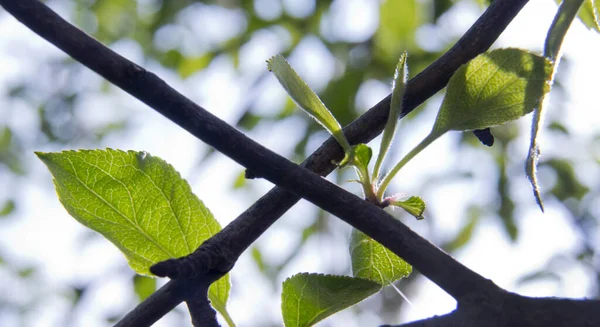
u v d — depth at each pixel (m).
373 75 1.32
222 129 0.52
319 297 0.56
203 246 0.55
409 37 1.30
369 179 0.56
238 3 1.62
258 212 0.56
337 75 1.35
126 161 0.59
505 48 0.55
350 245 0.60
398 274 0.60
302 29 1.46
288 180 0.52
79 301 1.48
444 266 0.51
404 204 0.57
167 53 1.77
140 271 0.59
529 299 0.50
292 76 0.55
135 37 1.96
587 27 0.61
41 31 0.51
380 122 0.57
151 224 0.59
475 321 0.50
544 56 0.55
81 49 0.51
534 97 0.55
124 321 0.55
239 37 1.61
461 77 0.55
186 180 0.59
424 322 0.50
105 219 0.59
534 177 0.55
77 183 0.59
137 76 0.51
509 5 0.57
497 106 0.55
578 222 1.55
